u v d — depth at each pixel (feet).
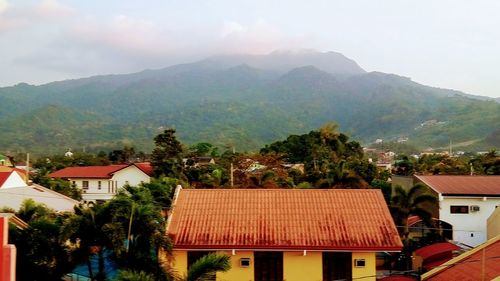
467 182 124.06
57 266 64.28
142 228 62.59
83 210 66.80
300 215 74.23
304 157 324.19
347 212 74.74
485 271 61.82
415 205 115.75
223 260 55.98
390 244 68.49
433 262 89.40
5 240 34.04
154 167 233.35
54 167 317.63
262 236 70.13
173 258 65.41
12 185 145.48
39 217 84.69
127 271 52.11
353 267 69.26
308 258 69.67
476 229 114.42
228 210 75.66
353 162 243.40
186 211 75.72
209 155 403.54
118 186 220.84
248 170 232.94
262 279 69.67
